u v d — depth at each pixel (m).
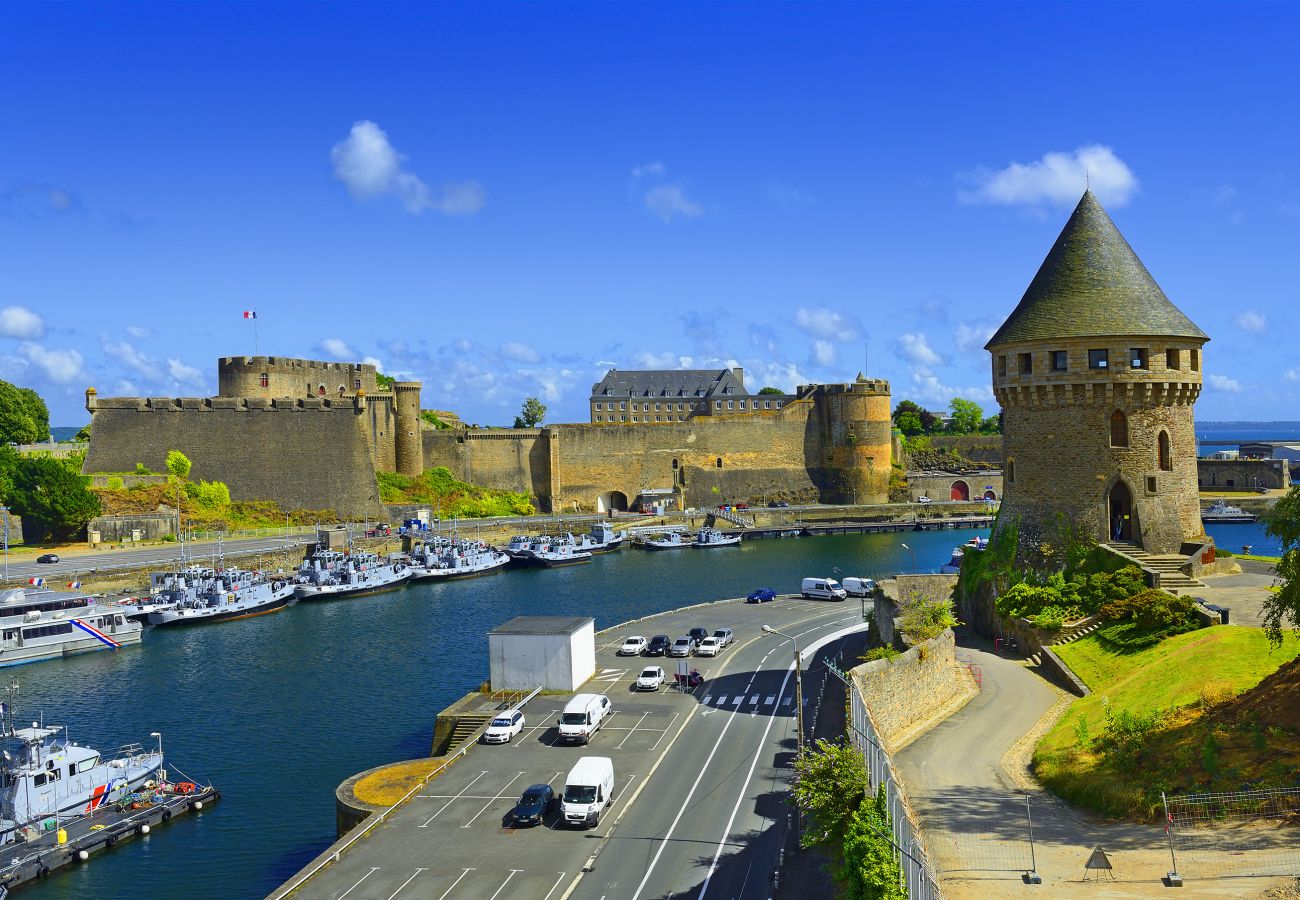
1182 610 49.84
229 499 164.75
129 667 89.25
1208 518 196.12
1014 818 32.50
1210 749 32.34
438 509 185.25
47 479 136.75
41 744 55.69
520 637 69.88
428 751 64.69
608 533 173.62
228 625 108.38
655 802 48.59
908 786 36.47
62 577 111.75
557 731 60.62
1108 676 47.47
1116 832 30.33
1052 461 60.00
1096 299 58.88
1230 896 24.39
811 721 60.78
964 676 52.06
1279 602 37.19
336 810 53.03
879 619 69.25
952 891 26.75
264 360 191.88
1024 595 57.56
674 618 97.50
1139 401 58.38
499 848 43.84
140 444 164.88
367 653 93.19
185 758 64.38
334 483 174.88
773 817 46.16
